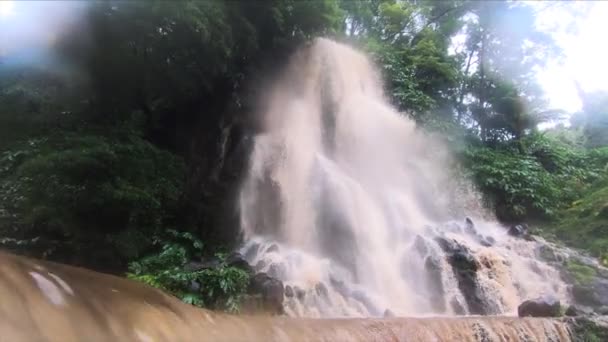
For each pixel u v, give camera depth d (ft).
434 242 36.24
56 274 11.92
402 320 19.13
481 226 49.73
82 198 27.37
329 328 16.80
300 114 48.65
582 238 45.85
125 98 36.52
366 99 56.65
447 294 32.55
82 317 10.19
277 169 44.75
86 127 31.83
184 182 36.63
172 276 23.11
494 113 70.85
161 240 30.37
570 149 69.82
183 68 37.37
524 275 37.22
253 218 41.55
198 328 13.39
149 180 31.37
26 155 28.63
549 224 51.90
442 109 65.46
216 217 38.73
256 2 41.11
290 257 34.40
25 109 31.22
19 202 27.17
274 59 46.98
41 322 9.13
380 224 42.39
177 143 40.70
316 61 51.19
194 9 32.53
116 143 30.60
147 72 35.99
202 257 32.04
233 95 45.01
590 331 23.22
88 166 27.48
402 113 58.95
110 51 32.71
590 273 37.27
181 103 42.01
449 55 73.10
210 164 41.86
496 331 20.83
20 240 26.50
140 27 31.78
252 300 23.36
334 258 36.63
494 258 36.40
